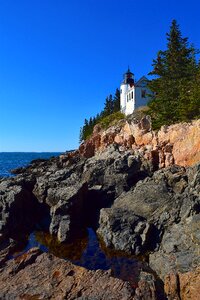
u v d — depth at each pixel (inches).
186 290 726.5
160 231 1044.5
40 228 1250.0
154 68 2417.6
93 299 714.2
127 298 709.3
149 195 1235.2
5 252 1003.3
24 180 1429.6
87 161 1742.1
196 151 1453.0
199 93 1760.6
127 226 1074.1
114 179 1456.7
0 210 1219.9
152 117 2151.8
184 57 2402.8
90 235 1175.6
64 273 818.8
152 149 1654.8
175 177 1275.8
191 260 835.4
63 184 1441.9
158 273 872.3
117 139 2071.9
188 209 1032.2
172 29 2432.3
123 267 927.7
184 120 1784.0
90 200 1381.6
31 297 735.7
